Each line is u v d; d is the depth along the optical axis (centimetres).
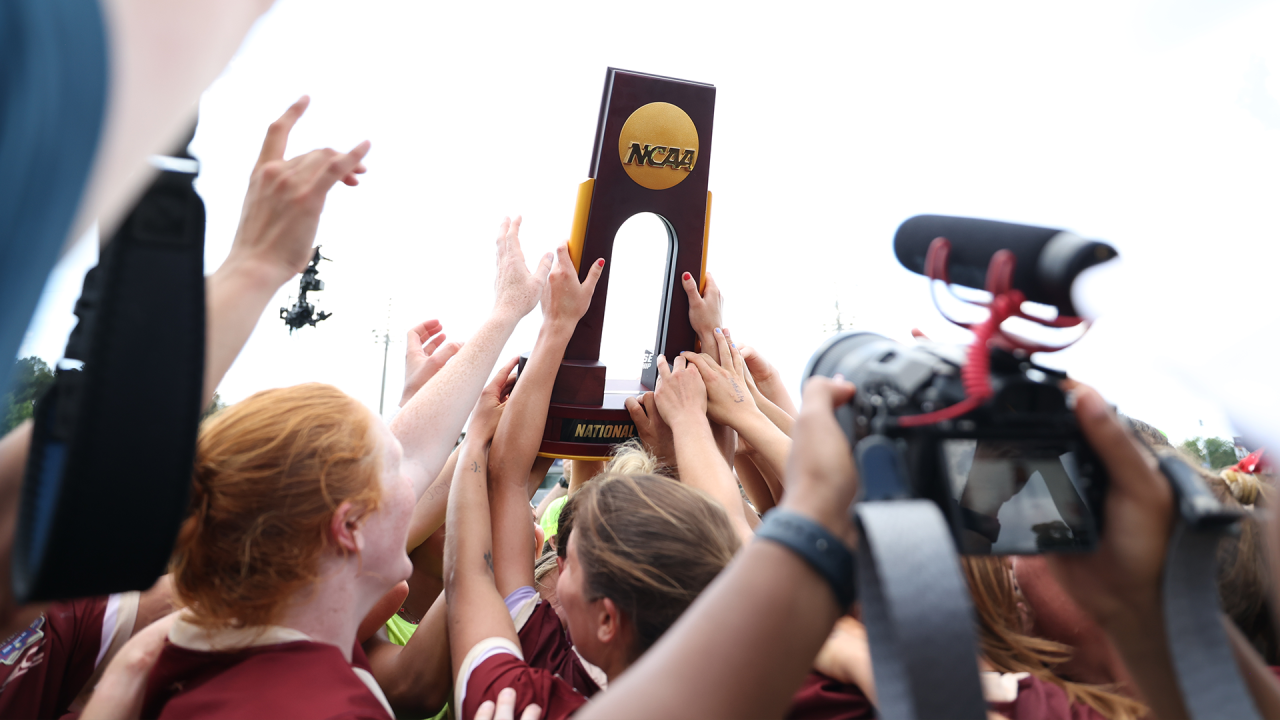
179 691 97
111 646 131
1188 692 58
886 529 50
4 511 76
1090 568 64
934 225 71
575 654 140
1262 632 117
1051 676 113
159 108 30
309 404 104
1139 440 64
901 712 48
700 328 179
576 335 173
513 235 164
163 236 62
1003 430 59
